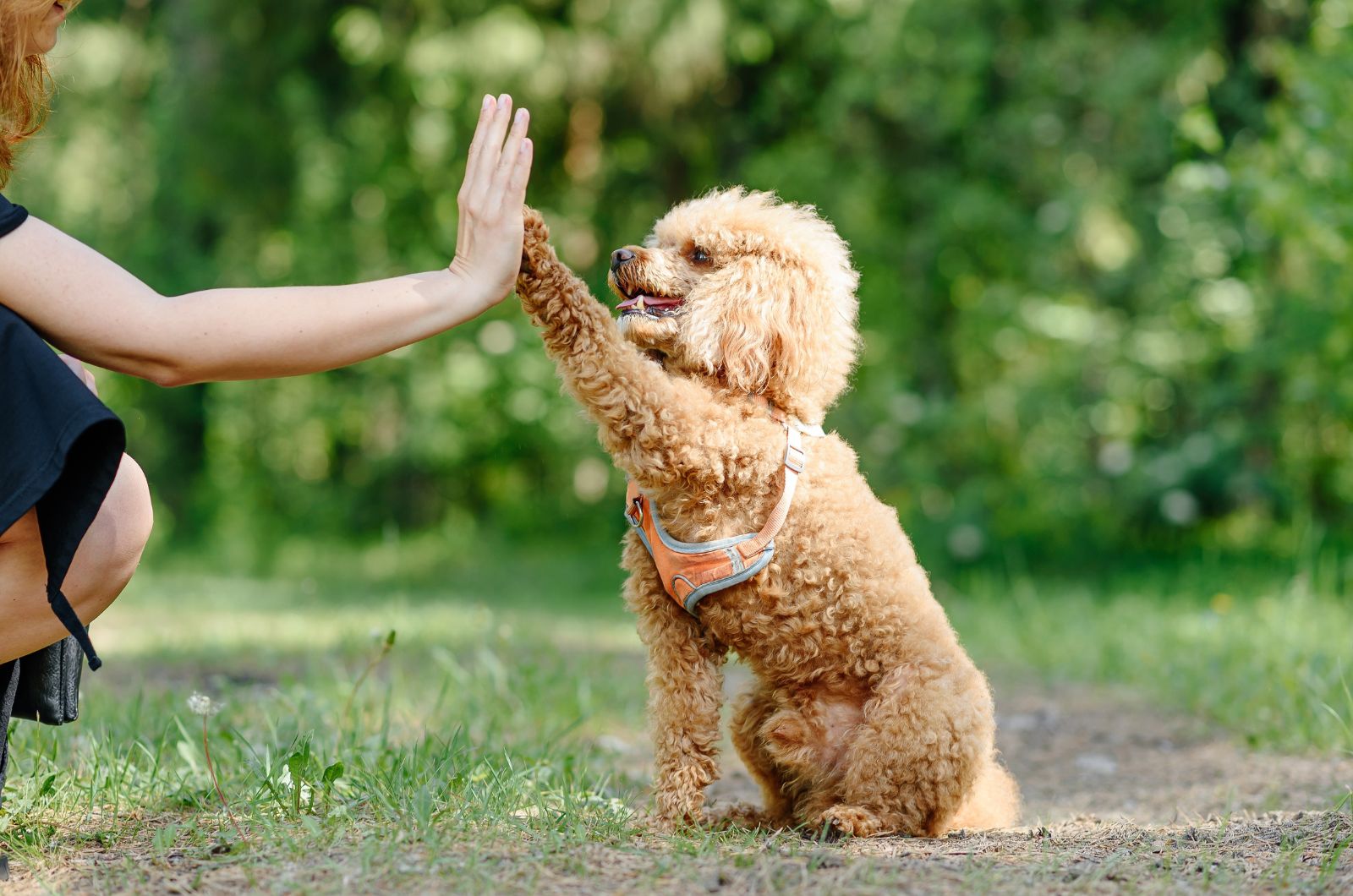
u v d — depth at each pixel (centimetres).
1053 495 1232
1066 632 809
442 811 305
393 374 1519
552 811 325
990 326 1332
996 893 253
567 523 1559
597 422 314
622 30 1280
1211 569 1092
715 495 318
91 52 1562
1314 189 851
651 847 292
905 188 1348
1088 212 1246
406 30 1351
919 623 323
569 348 304
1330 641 650
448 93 1345
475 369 1470
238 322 254
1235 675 612
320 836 285
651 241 364
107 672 609
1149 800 435
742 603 318
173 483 1653
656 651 330
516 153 279
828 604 320
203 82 1419
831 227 362
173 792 334
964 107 1280
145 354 250
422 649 699
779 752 328
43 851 280
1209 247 1144
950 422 1277
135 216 1571
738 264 332
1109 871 270
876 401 1310
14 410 231
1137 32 1268
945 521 1230
